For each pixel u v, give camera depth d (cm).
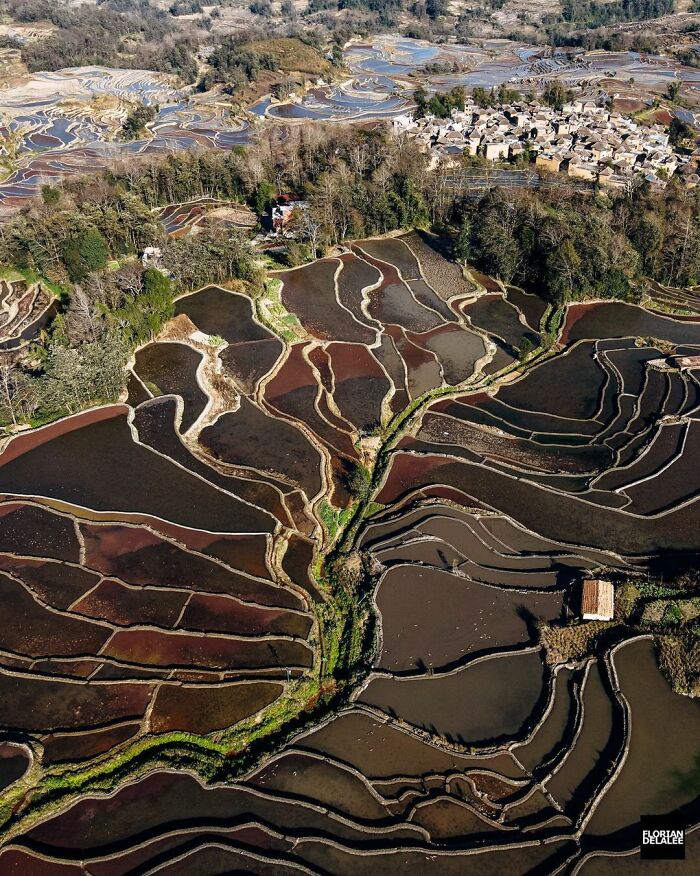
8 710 4022
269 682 4169
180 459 6047
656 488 5528
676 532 5069
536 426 6475
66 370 6406
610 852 3291
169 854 3350
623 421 6456
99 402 6794
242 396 6969
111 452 6116
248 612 4609
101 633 4462
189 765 3712
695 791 3516
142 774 3678
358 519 5344
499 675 4150
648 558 4853
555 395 6956
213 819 3494
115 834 3438
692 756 3656
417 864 3300
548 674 4131
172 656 4319
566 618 4462
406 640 4362
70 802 3562
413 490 5594
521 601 4597
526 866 3278
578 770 3650
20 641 4416
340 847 3362
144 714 3997
